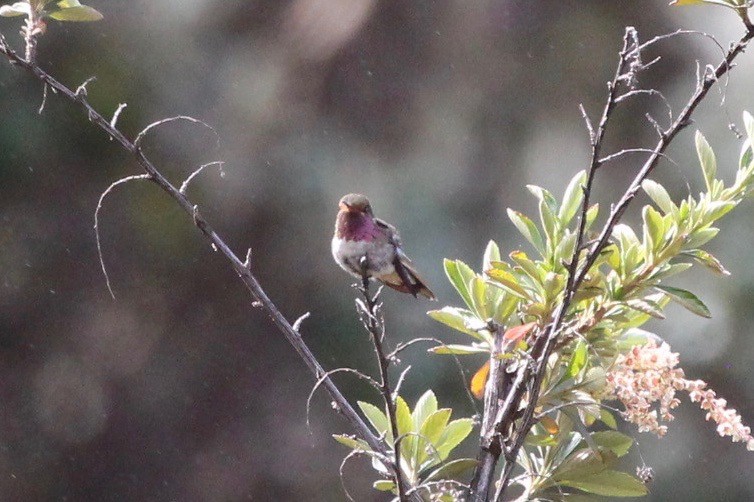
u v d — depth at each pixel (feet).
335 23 37.32
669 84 37.24
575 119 37.88
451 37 37.91
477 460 22.30
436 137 37.88
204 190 36.78
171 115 36.96
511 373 22.39
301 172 37.11
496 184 37.63
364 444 22.29
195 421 36.73
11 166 34.81
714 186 22.44
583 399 22.38
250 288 22.30
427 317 34.32
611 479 22.43
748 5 22.20
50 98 35.29
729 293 34.50
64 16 22.45
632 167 36.68
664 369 22.31
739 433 22.27
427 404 22.49
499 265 22.41
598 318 22.39
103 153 36.04
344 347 35.55
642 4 37.93
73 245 36.29
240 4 37.78
